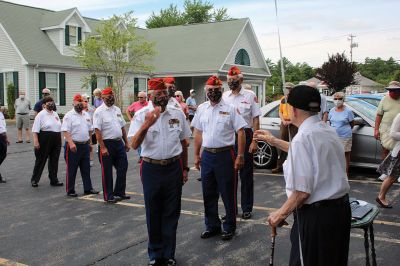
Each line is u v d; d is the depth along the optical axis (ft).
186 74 88.28
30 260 15.21
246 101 19.13
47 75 76.84
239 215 20.12
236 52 95.35
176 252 15.75
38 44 78.07
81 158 24.82
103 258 15.33
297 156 9.37
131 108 34.73
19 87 74.95
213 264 14.66
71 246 16.53
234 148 17.10
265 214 20.31
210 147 16.81
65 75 79.20
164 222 14.76
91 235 17.75
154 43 85.76
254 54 102.17
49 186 27.48
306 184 9.27
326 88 101.35
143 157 14.65
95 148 42.78
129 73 87.66
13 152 42.22
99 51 78.74
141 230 18.34
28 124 50.11
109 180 23.08
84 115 25.30
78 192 25.70
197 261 14.92
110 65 80.74
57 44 80.84
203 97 95.45
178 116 14.88
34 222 19.61
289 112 9.97
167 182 14.55
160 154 14.42
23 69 74.28
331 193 9.43
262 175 29.40
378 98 34.42
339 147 9.73
